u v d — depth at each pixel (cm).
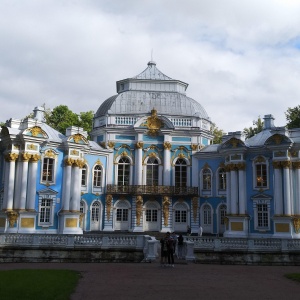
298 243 3127
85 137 4362
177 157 4981
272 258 3078
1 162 4341
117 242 3119
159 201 4881
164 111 5184
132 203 4847
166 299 1538
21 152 3994
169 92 5381
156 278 2072
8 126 4053
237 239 3134
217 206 4759
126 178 4950
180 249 3000
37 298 1469
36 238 3125
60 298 1499
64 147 4269
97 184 4838
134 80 5416
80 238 3128
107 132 4978
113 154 4962
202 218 4838
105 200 4812
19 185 3950
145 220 4862
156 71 5662
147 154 4972
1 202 4200
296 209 3944
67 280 1894
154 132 4978
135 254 3073
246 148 4200
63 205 4175
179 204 4888
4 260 3067
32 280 1836
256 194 4153
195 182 4912
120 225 4831
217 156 4819
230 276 2227
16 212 3866
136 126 4941
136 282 1933
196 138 5016
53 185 4169
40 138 4056
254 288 1820
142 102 5219
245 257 3075
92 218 4769
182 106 5259
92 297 1562
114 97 5338
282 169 4019
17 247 3091
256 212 4141
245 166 4238
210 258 3077
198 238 3159
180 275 2202
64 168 4256
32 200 3969
